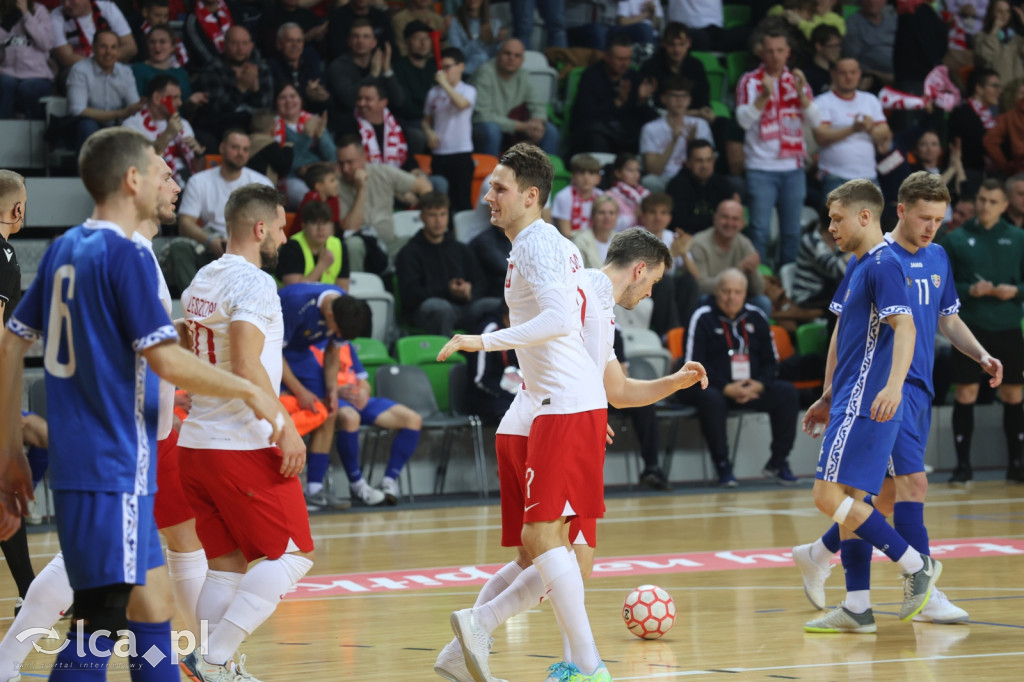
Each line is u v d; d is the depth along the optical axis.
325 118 35.91
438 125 38.66
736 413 34.34
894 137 42.38
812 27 44.34
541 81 42.72
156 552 9.59
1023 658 13.29
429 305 33.47
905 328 14.48
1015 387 33.97
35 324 9.68
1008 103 43.41
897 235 16.52
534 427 11.84
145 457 9.20
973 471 37.75
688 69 41.72
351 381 30.02
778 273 40.03
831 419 15.15
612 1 46.41
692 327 33.75
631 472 34.91
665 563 21.11
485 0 42.81
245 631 12.05
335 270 31.55
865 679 12.24
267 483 12.23
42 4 35.62
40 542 24.53
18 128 34.84
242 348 12.16
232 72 35.62
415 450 32.81
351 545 23.66
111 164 9.16
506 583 12.68
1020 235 33.56
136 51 36.91
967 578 18.86
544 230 11.82
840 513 14.77
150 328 8.97
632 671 12.77
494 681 11.69
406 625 15.74
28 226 33.22
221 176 32.06
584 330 12.38
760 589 18.44
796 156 39.44
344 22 38.72
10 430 9.92
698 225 38.16
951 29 48.62
